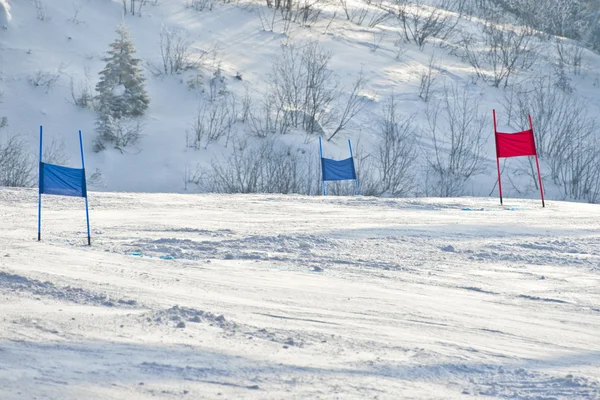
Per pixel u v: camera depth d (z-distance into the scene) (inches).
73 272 850.1
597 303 824.9
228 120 3838.6
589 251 1314.0
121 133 3528.5
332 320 658.2
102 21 4424.2
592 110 4488.2
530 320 716.7
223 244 1243.8
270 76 4303.6
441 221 1787.6
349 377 443.8
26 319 550.6
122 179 3371.1
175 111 3875.5
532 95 4512.8
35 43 4069.9
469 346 578.9
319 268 1010.1
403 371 470.6
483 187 3722.9
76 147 3489.2
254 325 599.2
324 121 3988.7
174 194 2345.0
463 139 3890.3
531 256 1230.9
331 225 1633.9
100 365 432.5
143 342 499.2
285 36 4771.2
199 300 718.5
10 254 983.6
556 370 508.1
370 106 4215.1
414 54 4953.3
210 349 490.0
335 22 5275.6
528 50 5098.4
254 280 877.2
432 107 4284.0
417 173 3759.8
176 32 4525.1
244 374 432.8
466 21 5782.5
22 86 3764.8
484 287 917.8
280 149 3673.7
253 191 3245.6
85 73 3932.1
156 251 1120.8
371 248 1268.5
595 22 5900.6
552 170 3836.1
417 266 1083.9
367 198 2412.6
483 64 4953.3
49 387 382.0
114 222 1603.1
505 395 430.0
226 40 4598.9
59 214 1733.5
